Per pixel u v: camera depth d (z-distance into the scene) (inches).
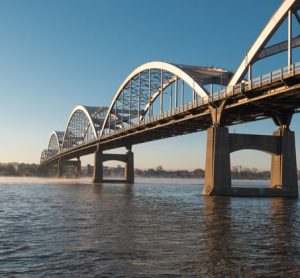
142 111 4384.8
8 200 2204.7
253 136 2536.9
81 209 1683.1
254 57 2253.9
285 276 673.6
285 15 2027.6
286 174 2544.3
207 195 2497.5
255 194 2486.5
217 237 994.1
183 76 3029.0
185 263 744.3
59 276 669.9
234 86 2269.9
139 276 669.3
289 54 1968.5
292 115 2568.9
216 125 2491.4
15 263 747.4
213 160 2468.0
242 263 747.4
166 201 2162.9
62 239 965.2
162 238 976.3
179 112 2908.5
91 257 787.4
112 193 3026.6
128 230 1096.2
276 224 1237.1
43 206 1827.0
